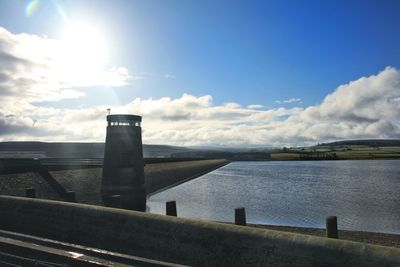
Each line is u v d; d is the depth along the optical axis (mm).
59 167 35469
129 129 30766
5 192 26297
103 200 30062
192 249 7812
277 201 38406
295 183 62656
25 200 11297
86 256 8391
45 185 30922
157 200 39625
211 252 7562
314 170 108438
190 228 8039
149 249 8367
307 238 6633
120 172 30156
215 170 115375
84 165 39438
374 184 59219
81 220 9844
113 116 30594
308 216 28484
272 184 61094
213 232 7715
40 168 33000
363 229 23094
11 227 11023
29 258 8648
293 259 6594
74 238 9695
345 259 6074
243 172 101562
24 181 29578
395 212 30500
